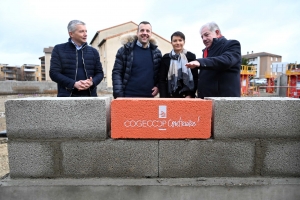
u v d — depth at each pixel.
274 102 2.03
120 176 2.07
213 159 2.07
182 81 3.22
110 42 24.77
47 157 2.03
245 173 2.09
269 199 2.02
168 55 3.33
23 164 2.03
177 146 2.05
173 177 2.08
